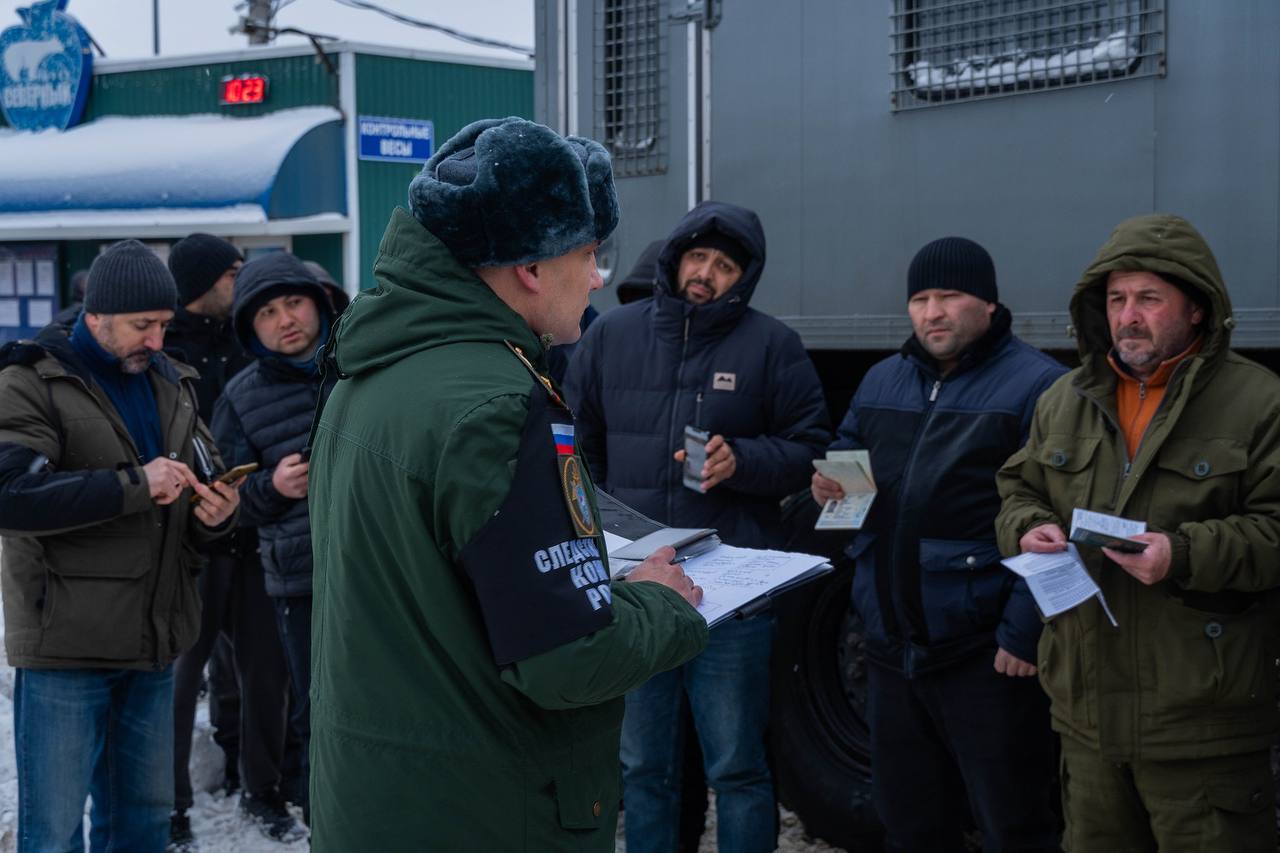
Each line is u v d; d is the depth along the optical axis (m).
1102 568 2.48
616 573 1.97
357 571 1.66
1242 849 2.41
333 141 13.77
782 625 3.55
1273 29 2.71
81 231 14.00
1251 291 2.75
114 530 2.83
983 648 2.86
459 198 1.62
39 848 2.81
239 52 14.17
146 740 2.99
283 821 3.84
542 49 4.00
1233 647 2.38
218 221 13.34
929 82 3.22
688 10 3.67
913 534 2.92
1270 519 2.33
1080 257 2.99
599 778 1.72
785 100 3.49
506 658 1.55
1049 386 2.82
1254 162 2.74
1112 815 2.53
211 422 3.94
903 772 3.06
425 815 1.63
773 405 3.19
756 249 3.16
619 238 3.87
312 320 3.55
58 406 2.79
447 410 1.58
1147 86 2.88
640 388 3.24
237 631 3.84
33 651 2.77
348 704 1.67
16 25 14.94
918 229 3.26
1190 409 2.44
